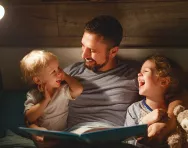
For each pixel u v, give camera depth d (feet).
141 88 5.96
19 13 7.53
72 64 6.72
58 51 7.24
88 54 6.17
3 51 7.35
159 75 5.83
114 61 6.54
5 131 6.51
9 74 7.48
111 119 6.19
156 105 5.96
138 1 7.19
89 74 6.43
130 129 4.98
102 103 6.28
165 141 5.66
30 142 6.25
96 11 7.32
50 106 5.97
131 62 6.77
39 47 7.31
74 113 6.32
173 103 5.82
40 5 7.43
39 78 5.86
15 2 7.48
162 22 7.25
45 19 7.50
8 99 6.98
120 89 6.29
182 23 7.22
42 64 5.80
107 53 6.23
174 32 7.28
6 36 7.68
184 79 6.77
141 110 6.00
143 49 7.01
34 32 7.59
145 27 7.30
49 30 7.54
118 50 6.85
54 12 7.43
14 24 7.60
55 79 5.90
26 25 7.57
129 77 6.39
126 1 7.21
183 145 5.70
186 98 5.94
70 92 6.06
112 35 6.13
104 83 6.34
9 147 6.05
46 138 5.49
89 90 6.34
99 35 6.06
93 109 6.26
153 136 5.56
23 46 7.40
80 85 6.09
